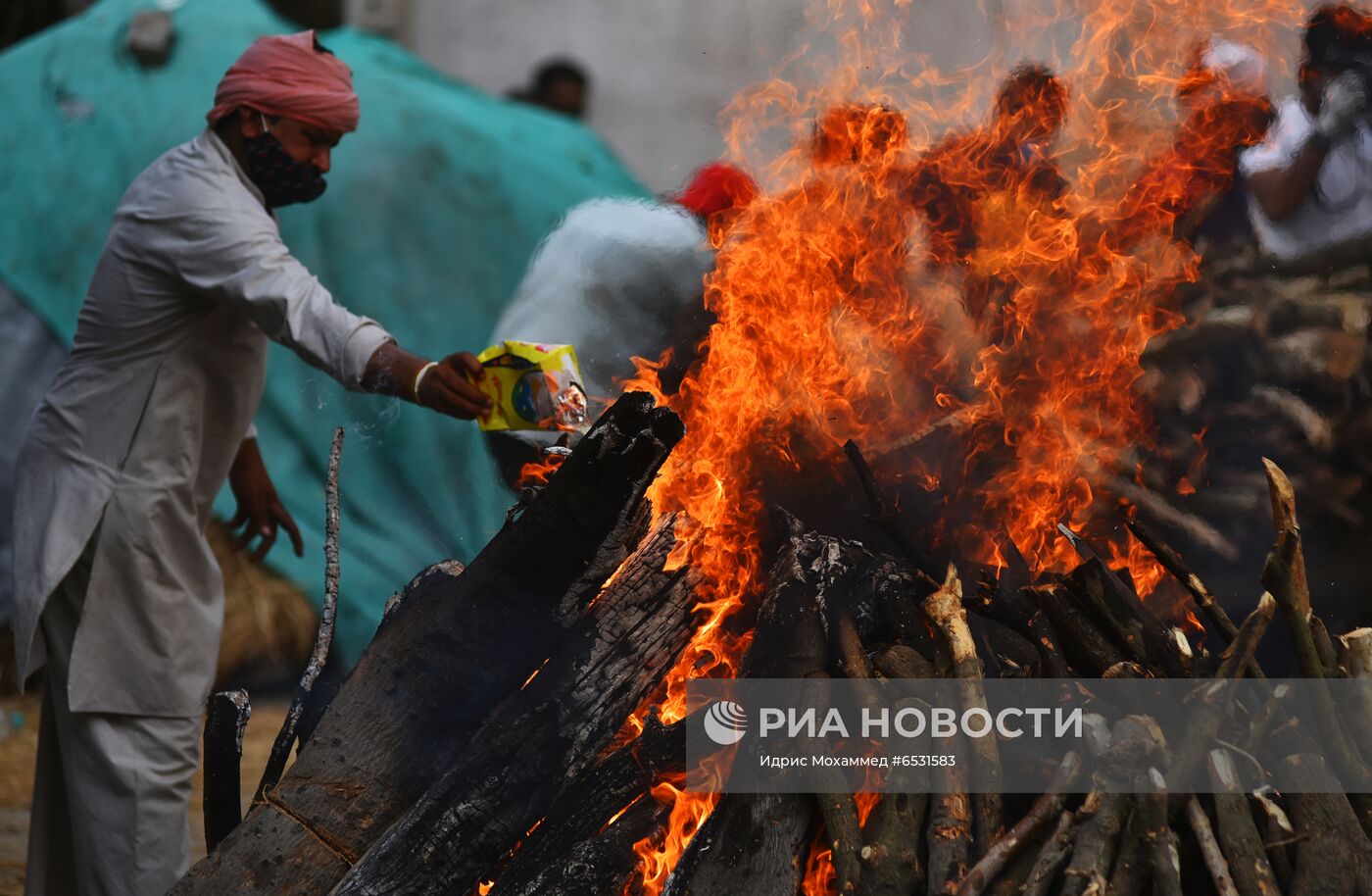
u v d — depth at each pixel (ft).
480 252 57.36
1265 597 19.90
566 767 20.17
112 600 28.53
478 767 19.95
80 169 55.77
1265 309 32.55
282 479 53.31
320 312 27.09
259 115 28.73
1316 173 37.93
